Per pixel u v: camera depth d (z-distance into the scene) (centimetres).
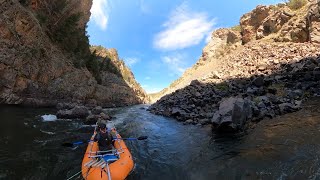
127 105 5056
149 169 991
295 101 1517
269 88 1750
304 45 2912
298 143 1018
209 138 1280
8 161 1026
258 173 860
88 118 1794
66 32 3884
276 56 2812
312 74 1816
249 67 2828
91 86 3912
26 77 2806
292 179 792
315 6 3080
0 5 2636
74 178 894
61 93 3262
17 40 2759
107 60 7719
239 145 1121
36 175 916
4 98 2566
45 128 1590
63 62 3469
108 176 831
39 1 3631
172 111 2061
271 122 1315
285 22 3856
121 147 1030
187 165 1009
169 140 1355
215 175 900
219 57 5391
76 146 1227
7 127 1559
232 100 1456
